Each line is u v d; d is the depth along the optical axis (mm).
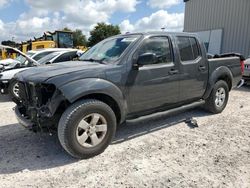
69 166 3424
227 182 3033
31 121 3664
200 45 5203
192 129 4824
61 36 20719
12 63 9438
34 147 4012
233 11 16594
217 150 3893
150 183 3021
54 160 3588
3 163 3494
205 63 5250
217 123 5176
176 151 3863
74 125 3398
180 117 5555
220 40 17719
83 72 3570
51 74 3502
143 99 4184
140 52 4125
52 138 4359
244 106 6699
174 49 4637
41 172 3268
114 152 3830
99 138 3707
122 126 4930
